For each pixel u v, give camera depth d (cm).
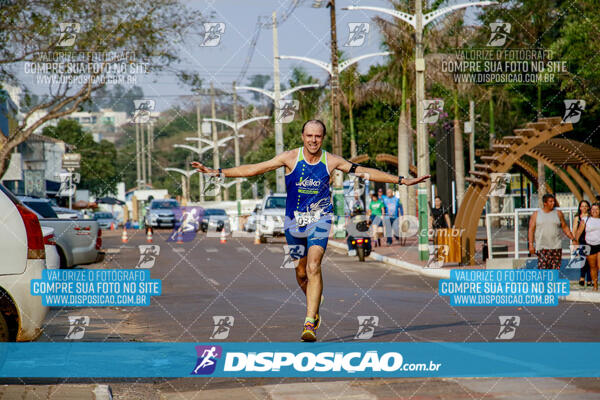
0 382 789
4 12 2228
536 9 3956
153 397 730
